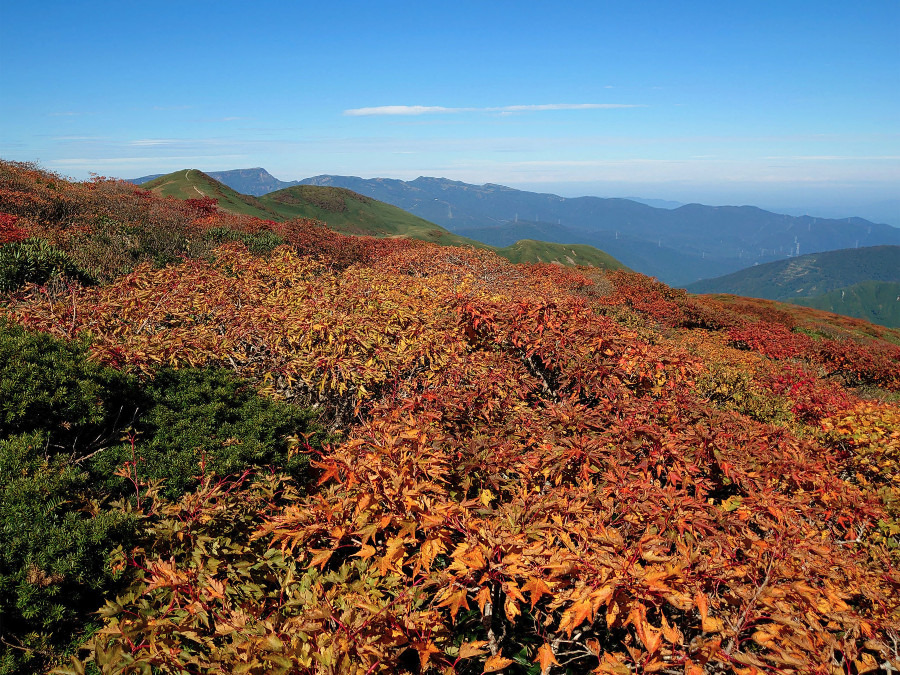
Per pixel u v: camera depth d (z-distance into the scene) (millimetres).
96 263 11750
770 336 17344
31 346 4410
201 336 5695
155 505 3309
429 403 4598
